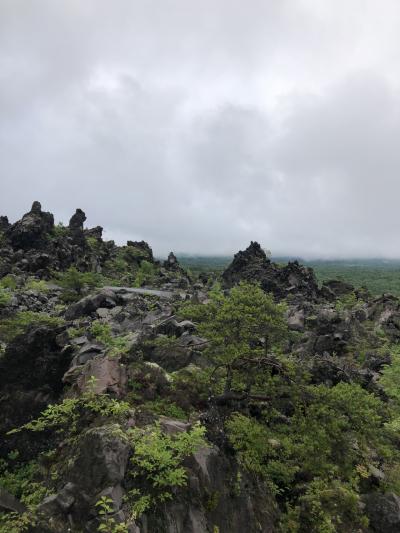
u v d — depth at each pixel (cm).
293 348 3359
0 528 855
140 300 4031
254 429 1366
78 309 3656
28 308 3781
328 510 1261
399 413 2206
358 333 3950
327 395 1344
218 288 5638
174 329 2397
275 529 1151
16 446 1280
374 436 1449
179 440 1059
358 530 1233
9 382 1426
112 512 866
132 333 2517
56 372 1465
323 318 3866
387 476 1530
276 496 1307
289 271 6581
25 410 1371
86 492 915
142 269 7138
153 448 993
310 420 1298
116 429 1022
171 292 5128
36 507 899
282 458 1391
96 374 1334
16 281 4778
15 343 1493
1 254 5594
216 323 1480
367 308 5309
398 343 4212
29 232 6044
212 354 1502
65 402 1231
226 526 1027
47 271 5512
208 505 1014
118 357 1433
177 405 1373
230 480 1127
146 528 891
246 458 1255
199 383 1529
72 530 862
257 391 1540
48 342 1515
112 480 917
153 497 933
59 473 1038
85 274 5266
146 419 1189
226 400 1458
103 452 959
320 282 11681
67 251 6103
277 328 1555
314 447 1302
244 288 1636
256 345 1702
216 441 1201
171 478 942
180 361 1784
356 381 2378
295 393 1388
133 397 1318
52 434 1243
